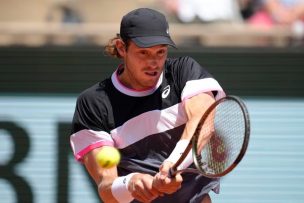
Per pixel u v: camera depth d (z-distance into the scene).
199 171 11.39
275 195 24.22
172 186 11.55
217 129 11.78
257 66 24.05
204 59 24.00
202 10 27.75
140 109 13.16
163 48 12.50
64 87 24.22
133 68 12.71
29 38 25.00
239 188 24.14
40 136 24.19
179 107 13.13
